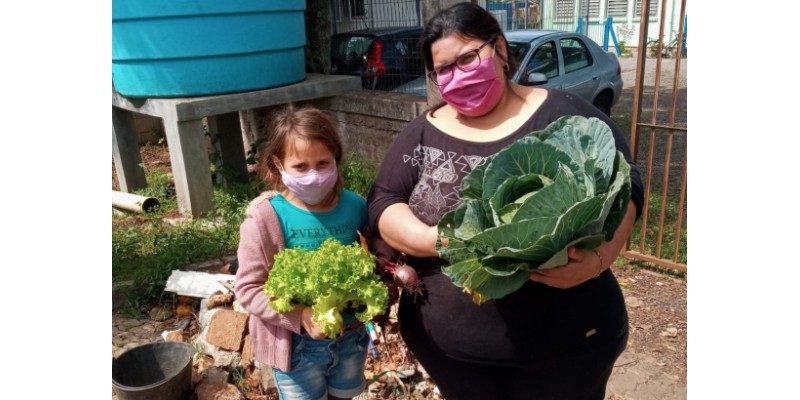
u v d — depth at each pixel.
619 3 20.06
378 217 2.05
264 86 6.17
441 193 1.94
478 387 2.10
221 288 4.14
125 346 3.93
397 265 2.11
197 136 5.88
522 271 1.64
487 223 1.68
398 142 2.09
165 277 4.57
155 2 5.47
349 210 2.28
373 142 6.69
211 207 6.07
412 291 2.04
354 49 7.80
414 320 2.15
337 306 1.99
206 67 5.78
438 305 2.03
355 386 2.42
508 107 1.97
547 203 1.55
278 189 2.26
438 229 1.72
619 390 3.40
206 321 3.94
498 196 1.62
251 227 2.12
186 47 5.65
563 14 20.52
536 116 1.89
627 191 1.61
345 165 6.36
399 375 3.36
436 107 2.12
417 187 2.01
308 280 1.94
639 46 4.39
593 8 20.38
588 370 1.96
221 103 5.88
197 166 5.91
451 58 1.86
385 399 3.28
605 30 19.52
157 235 5.38
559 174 1.56
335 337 2.02
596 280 1.96
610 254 1.73
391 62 7.37
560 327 1.89
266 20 5.93
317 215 2.20
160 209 6.42
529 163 1.68
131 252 5.18
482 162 1.88
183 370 3.17
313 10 7.44
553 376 1.97
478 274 1.63
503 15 10.13
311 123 2.04
